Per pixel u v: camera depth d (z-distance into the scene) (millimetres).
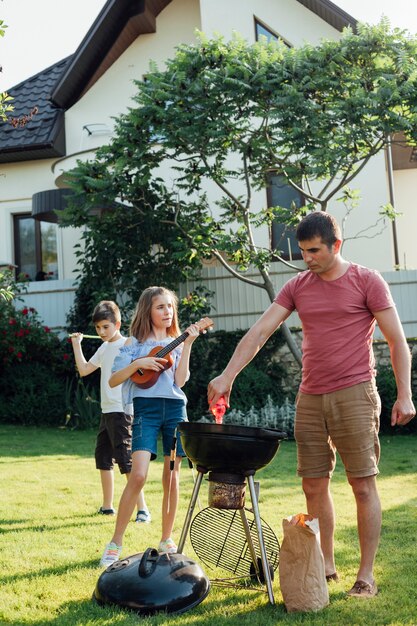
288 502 5316
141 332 4102
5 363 11945
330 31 13695
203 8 14125
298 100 9492
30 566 3703
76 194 10719
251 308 12508
